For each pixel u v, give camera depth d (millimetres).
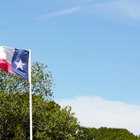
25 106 65188
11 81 66250
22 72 39219
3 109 63500
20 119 65062
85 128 90500
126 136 141875
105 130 146000
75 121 68062
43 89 67375
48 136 65812
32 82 67062
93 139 138500
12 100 64812
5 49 39062
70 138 67438
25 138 64750
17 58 39281
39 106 65938
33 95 67375
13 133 65000
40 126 65500
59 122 66125
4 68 38969
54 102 69875
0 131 64188
